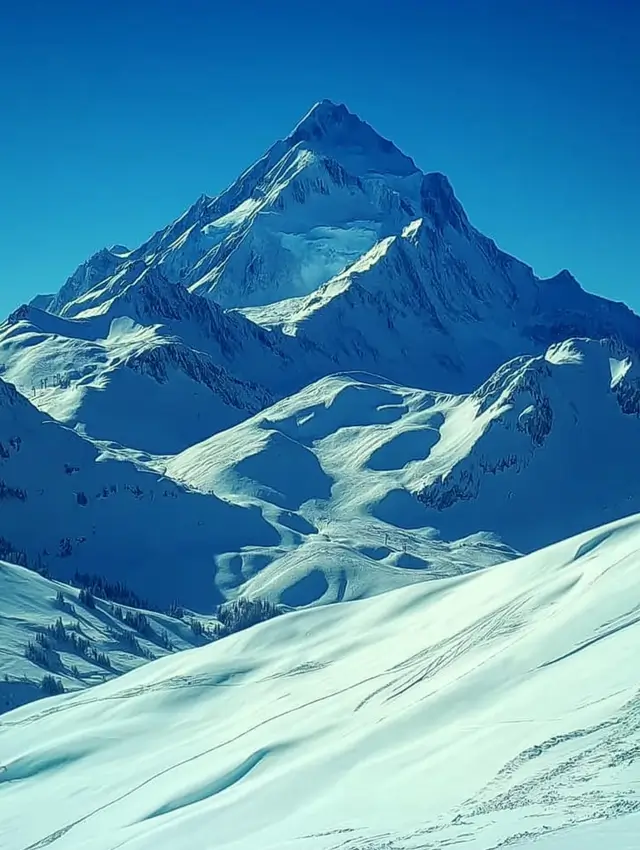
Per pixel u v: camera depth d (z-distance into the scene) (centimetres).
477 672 8575
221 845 6831
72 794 9981
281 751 9012
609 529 11206
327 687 10962
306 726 9538
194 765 9644
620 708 6450
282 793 7669
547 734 6544
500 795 5669
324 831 6138
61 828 9150
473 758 6756
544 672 8038
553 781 5550
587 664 7700
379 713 9138
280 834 6500
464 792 6116
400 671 10319
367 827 5947
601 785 5175
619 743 5831
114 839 7994
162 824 7975
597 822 4488
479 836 4822
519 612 10206
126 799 9325
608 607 8588
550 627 8844
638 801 4653
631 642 7719
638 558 9375
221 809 7681
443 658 10038
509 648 8869
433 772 6825
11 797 10375
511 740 6769
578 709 6856
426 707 8256
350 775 7506
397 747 7794
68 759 11069
